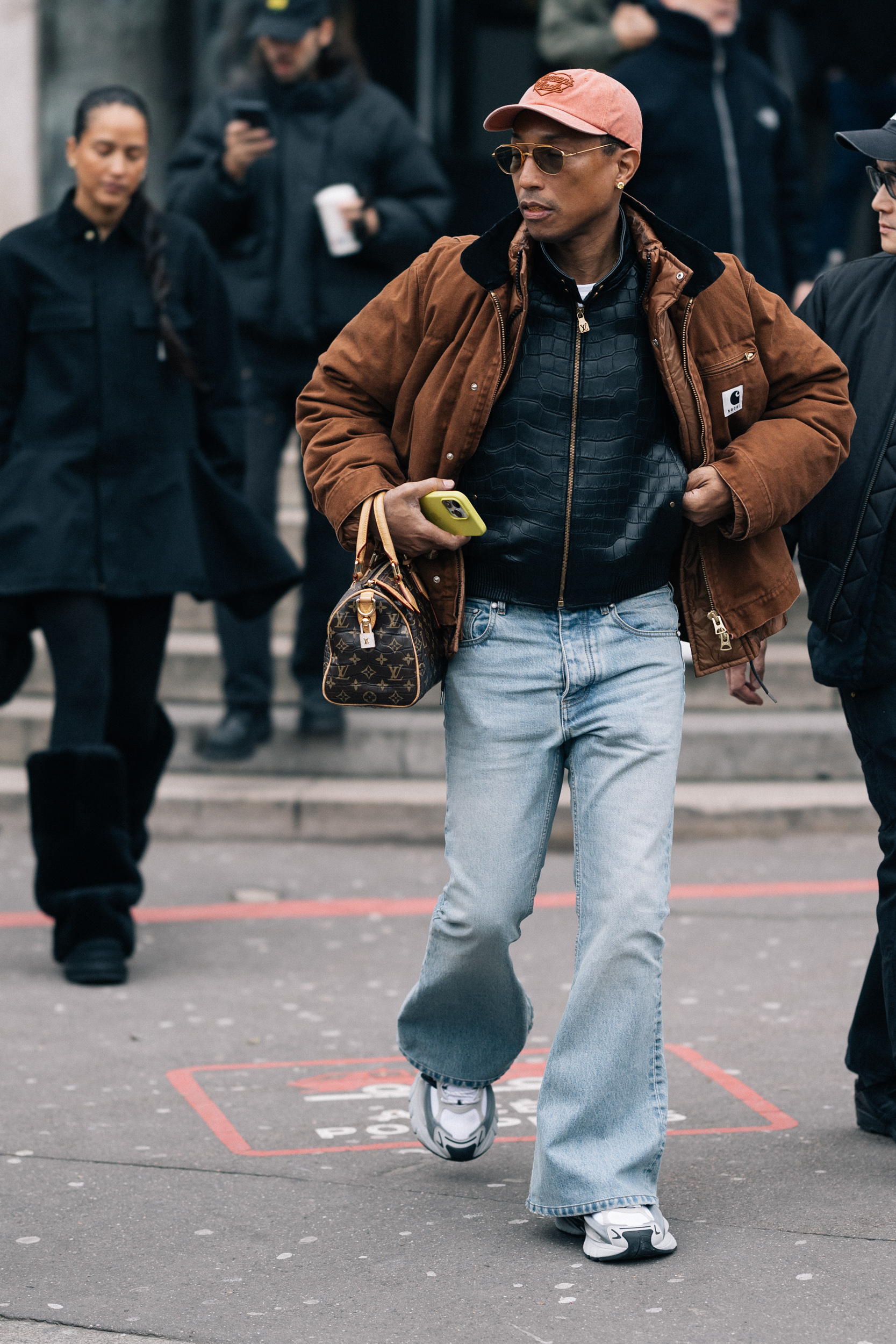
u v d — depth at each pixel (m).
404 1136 5.29
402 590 4.41
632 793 4.43
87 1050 6.02
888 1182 4.88
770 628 4.72
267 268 9.01
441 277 4.48
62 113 13.21
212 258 7.14
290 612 10.57
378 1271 4.35
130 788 7.27
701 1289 4.22
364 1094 5.65
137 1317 4.11
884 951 4.92
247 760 9.52
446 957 4.55
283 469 11.49
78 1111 5.46
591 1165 4.41
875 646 4.93
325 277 9.01
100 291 6.87
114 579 6.76
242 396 7.29
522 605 4.47
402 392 4.56
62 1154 5.12
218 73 12.75
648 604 4.54
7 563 6.70
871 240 12.97
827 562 5.00
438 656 4.51
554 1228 4.61
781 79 13.54
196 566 6.92
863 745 5.06
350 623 4.40
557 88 4.23
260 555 7.19
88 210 6.87
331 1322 4.08
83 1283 4.29
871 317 5.02
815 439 4.56
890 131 4.83
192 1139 5.24
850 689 5.01
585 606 4.47
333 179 9.04
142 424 6.89
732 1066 5.87
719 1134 5.28
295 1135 5.29
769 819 9.09
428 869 8.57
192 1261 4.41
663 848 4.45
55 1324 4.09
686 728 9.55
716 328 4.49
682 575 4.62
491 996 4.63
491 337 4.36
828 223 12.91
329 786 9.32
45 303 6.84
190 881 8.34
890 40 13.13
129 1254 4.46
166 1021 6.34
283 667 10.11
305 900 8.02
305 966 7.05
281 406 9.23
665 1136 4.50
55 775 6.76
